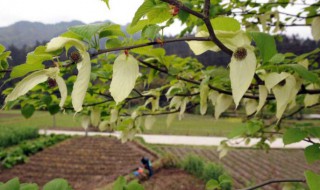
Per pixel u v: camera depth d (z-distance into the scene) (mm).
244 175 11758
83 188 10062
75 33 783
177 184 10375
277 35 2771
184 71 2004
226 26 846
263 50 841
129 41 1047
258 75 1114
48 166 12781
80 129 27672
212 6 1850
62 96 780
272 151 16859
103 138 19594
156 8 839
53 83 792
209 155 15648
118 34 983
